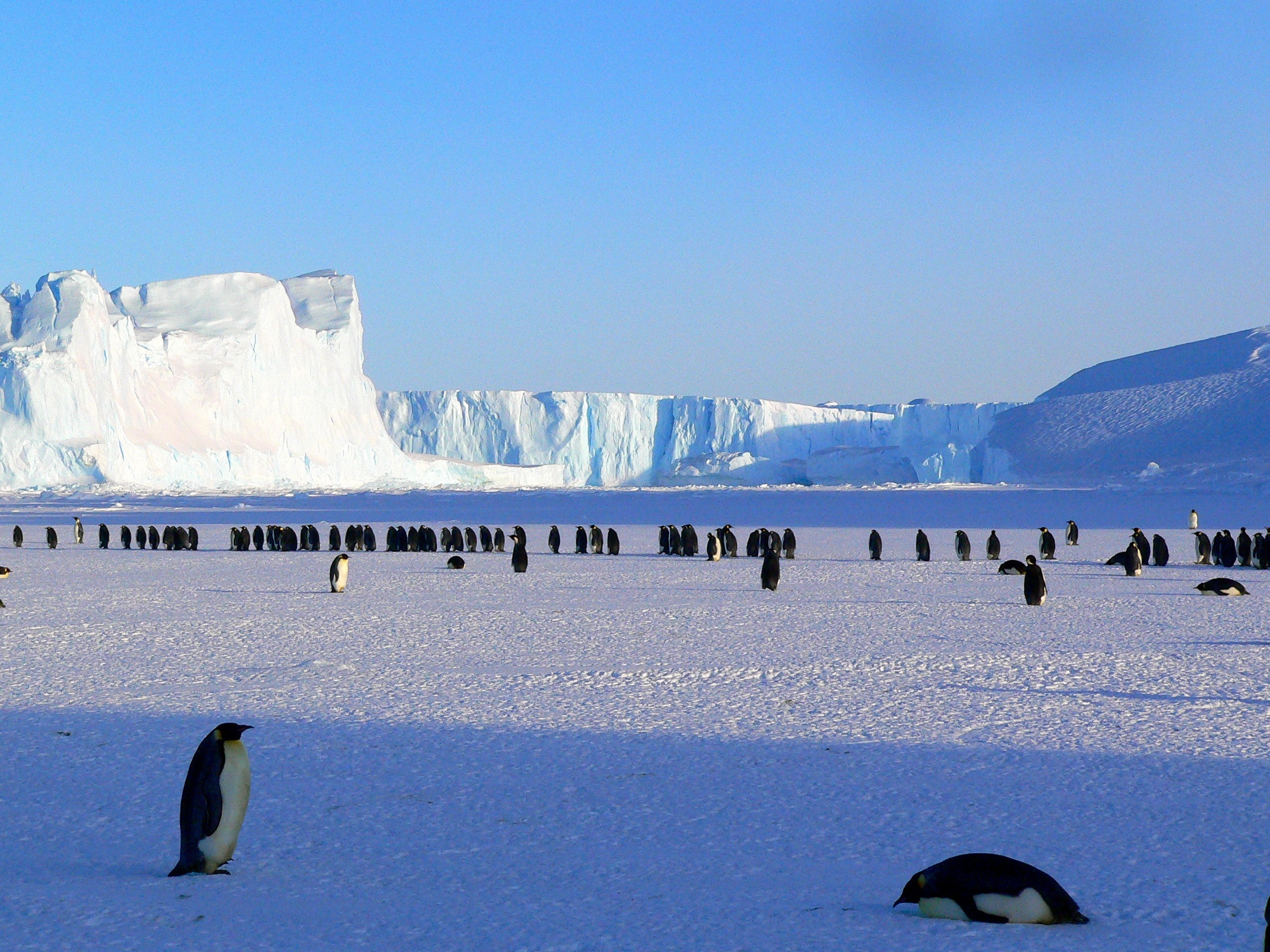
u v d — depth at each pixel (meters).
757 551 74.06
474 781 17.42
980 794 16.56
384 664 29.00
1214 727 21.08
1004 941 10.83
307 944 10.88
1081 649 31.12
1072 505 153.62
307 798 16.52
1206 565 65.38
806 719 22.00
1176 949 10.62
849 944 10.81
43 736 20.58
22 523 124.62
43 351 193.62
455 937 11.07
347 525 118.50
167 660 29.86
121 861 13.70
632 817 15.52
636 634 34.78
